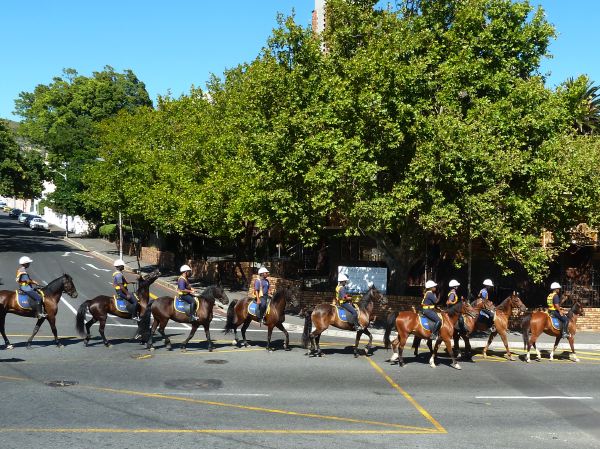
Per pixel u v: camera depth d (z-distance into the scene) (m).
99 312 20.03
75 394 14.24
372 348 22.03
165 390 14.85
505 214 23.88
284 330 20.89
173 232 46.19
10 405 13.23
